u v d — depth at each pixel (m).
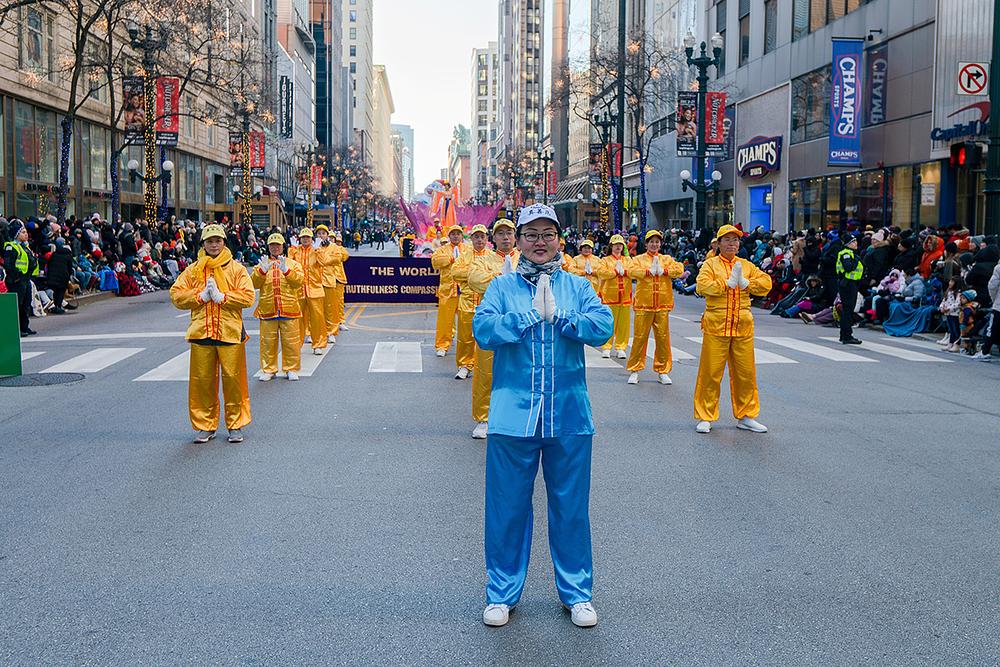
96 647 4.42
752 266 9.35
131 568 5.46
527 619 4.79
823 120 35.38
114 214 33.59
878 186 31.30
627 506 6.79
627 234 44.19
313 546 5.87
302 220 100.94
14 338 12.57
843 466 7.99
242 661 4.29
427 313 22.92
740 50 44.75
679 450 8.59
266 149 77.94
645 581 5.31
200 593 5.09
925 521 6.45
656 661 4.31
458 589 5.18
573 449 4.72
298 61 110.94
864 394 11.73
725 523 6.39
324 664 4.26
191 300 8.46
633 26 63.47
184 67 44.09
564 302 4.78
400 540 5.99
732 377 9.55
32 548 5.80
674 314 23.36
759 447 8.72
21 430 9.24
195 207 59.62
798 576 5.39
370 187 141.12
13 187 32.56
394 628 4.66
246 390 8.92
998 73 17.11
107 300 26.66
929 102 27.69
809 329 20.28
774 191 40.50
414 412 10.34
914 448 8.69
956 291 15.93
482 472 7.71
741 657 4.35
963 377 13.17
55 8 35.03
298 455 8.28
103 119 41.59
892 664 4.29
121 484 7.29
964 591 5.18
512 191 102.94
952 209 26.95
